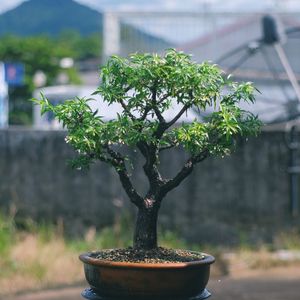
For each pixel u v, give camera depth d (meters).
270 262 9.41
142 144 2.96
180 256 2.86
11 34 39.53
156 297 2.68
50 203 9.84
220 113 2.83
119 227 9.55
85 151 2.86
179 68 2.83
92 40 69.25
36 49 37.62
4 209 9.79
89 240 9.45
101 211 9.84
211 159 9.94
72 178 9.85
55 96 17.16
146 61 2.87
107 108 9.35
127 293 2.68
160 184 2.96
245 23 15.79
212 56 15.67
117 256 2.84
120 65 2.89
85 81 44.22
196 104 2.91
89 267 2.77
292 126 9.92
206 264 2.73
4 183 9.84
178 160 9.73
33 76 37.38
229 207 9.95
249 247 9.81
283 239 9.91
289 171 9.95
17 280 8.30
